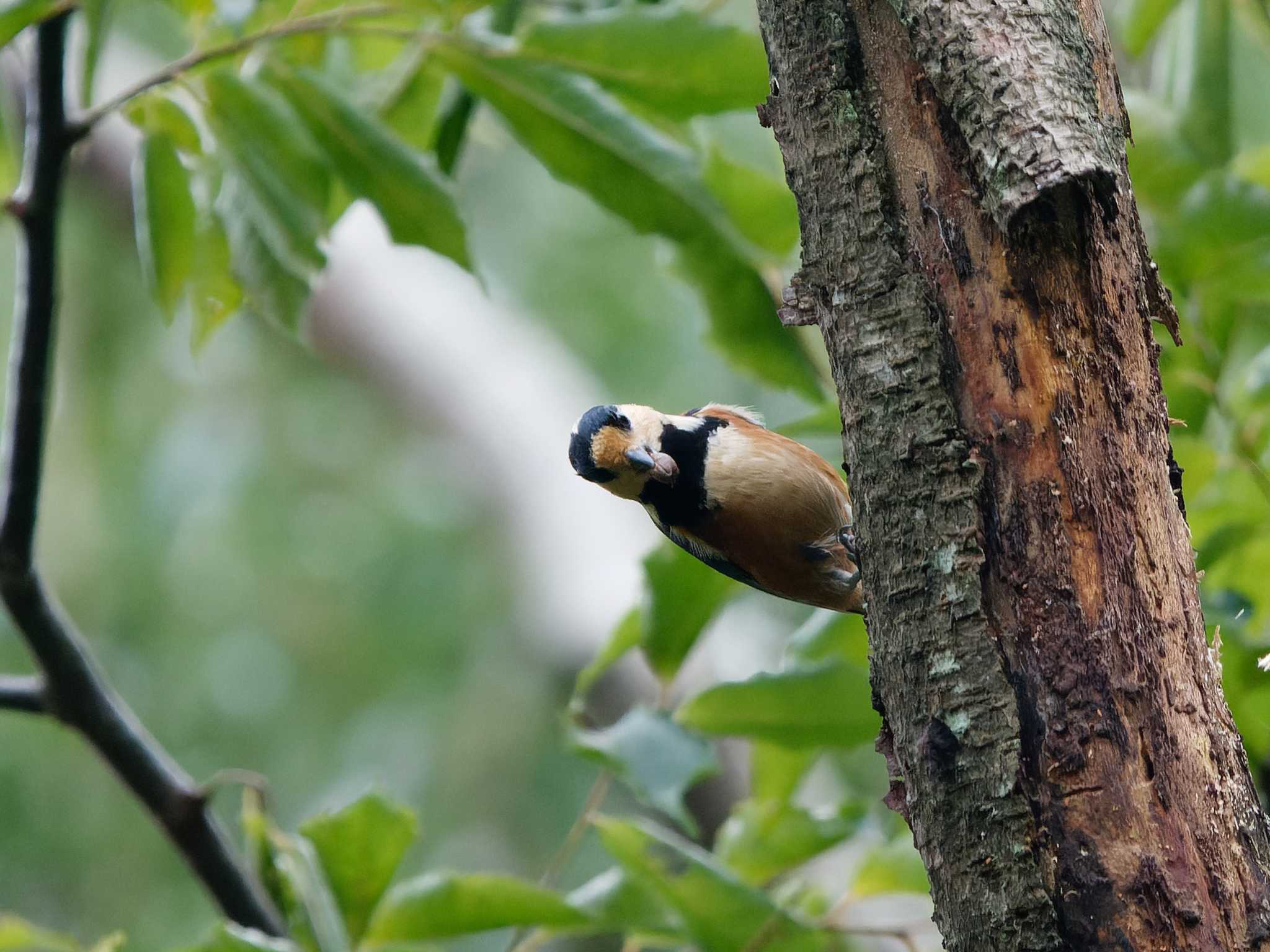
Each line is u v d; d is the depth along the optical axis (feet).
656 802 26.08
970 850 17.42
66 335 58.49
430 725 56.39
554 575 52.44
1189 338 28.66
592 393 60.18
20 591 27.45
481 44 27.20
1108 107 19.38
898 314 18.86
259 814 28.63
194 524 59.77
